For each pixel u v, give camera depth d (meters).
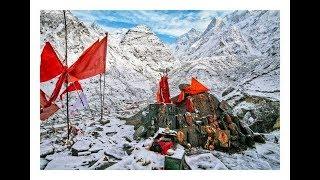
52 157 2.75
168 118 2.81
